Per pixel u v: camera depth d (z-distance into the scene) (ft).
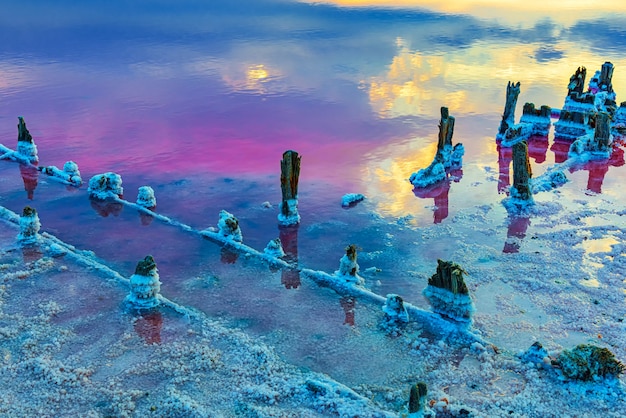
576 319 47.52
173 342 44.78
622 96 112.78
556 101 112.16
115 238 62.44
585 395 39.04
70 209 69.87
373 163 85.30
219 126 101.04
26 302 49.78
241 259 58.03
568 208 68.69
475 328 46.47
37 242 60.23
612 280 52.85
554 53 150.10
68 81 127.54
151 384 40.42
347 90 122.21
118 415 37.45
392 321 47.26
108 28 188.14
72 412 37.78
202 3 242.37
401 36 173.06
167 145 92.12
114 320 47.44
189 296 51.47
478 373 41.39
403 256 58.85
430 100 115.34
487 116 106.01
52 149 89.97
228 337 45.29
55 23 196.54
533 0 243.19
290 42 167.12
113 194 73.00
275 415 37.50
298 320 47.91
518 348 44.16
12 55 149.89
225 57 149.48
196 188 76.33
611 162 83.66
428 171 77.10
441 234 63.31
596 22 190.90
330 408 38.19
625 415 37.29
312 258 58.75
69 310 48.78
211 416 37.24
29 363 42.09
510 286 52.70
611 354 40.11
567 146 92.02
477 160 86.12
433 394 39.22
